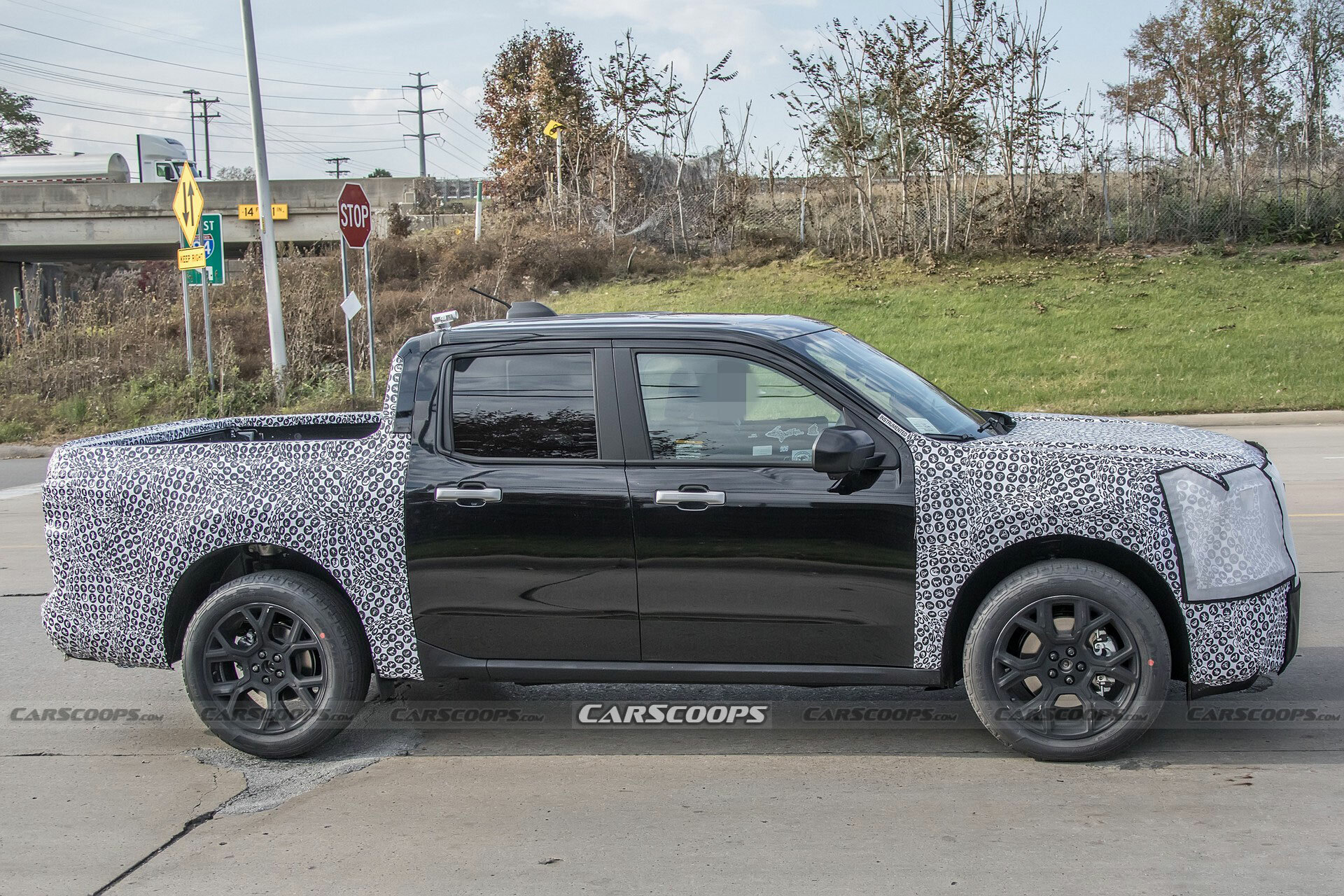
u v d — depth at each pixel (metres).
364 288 25.78
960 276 25.69
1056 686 4.32
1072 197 28.16
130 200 49.16
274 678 4.77
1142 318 20.58
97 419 18.59
